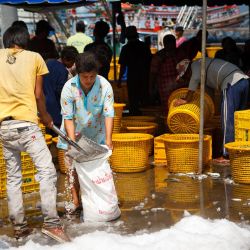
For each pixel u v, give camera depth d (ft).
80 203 19.29
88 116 18.13
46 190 16.49
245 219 18.15
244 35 63.72
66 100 17.87
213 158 26.30
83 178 17.87
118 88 39.17
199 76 24.39
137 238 16.31
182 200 20.20
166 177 23.26
